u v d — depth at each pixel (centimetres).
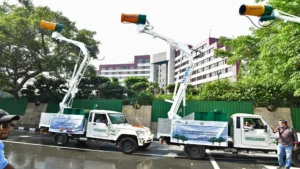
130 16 801
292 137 725
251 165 801
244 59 1750
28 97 1983
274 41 1073
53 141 1180
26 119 1883
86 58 1258
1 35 1552
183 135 888
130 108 1633
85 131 1050
